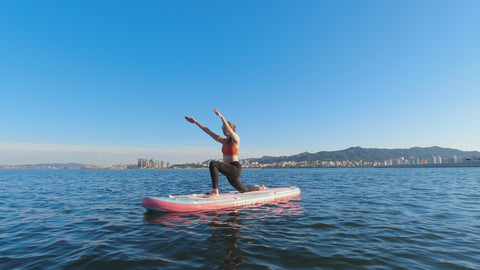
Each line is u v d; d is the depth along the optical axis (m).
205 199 6.02
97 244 3.72
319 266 2.87
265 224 4.82
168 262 2.97
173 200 5.80
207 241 3.76
